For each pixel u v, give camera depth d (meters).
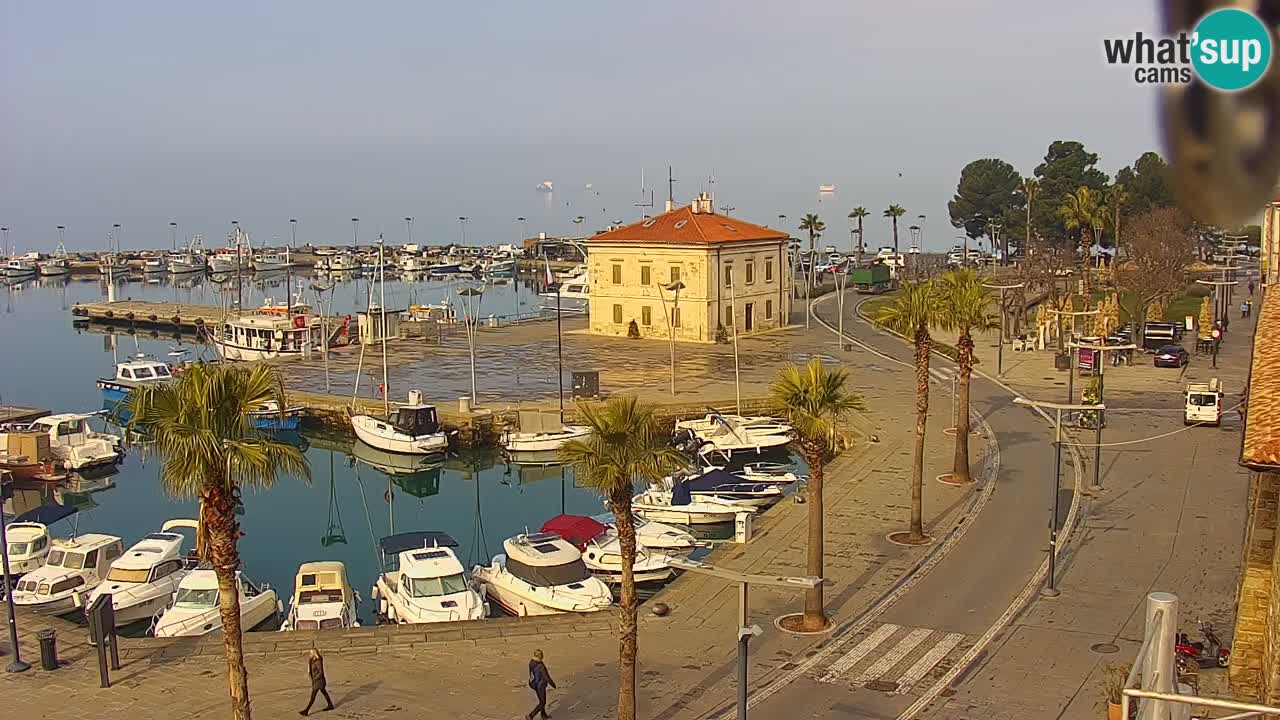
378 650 31.03
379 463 67.75
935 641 30.83
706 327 105.12
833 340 105.25
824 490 48.47
